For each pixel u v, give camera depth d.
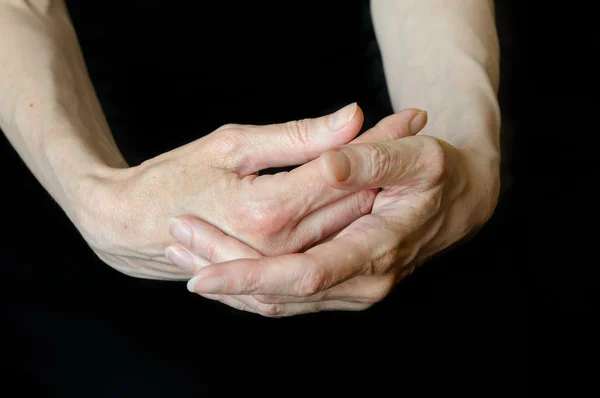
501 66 1.08
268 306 0.82
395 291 0.96
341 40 1.02
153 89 1.00
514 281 0.97
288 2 1.04
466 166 0.85
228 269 0.76
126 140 0.98
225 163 0.81
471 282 0.97
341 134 0.80
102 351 0.91
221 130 0.81
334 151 0.76
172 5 1.04
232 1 1.04
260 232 0.80
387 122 0.81
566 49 1.09
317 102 1.00
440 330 0.94
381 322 0.94
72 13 1.02
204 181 0.81
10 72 0.91
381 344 0.93
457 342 0.94
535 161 1.03
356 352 0.92
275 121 0.99
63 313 0.93
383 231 0.79
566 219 1.00
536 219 1.00
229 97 1.00
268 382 0.90
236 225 0.80
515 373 0.92
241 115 0.99
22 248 0.97
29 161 0.91
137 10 1.03
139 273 0.87
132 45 1.02
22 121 0.89
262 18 1.03
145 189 0.82
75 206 0.85
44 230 0.98
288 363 0.91
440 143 0.82
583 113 1.05
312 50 1.02
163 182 0.82
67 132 0.88
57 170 0.87
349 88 1.00
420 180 0.79
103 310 0.93
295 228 0.81
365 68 1.01
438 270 0.98
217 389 0.90
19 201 1.00
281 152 0.81
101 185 0.84
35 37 0.93
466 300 0.96
